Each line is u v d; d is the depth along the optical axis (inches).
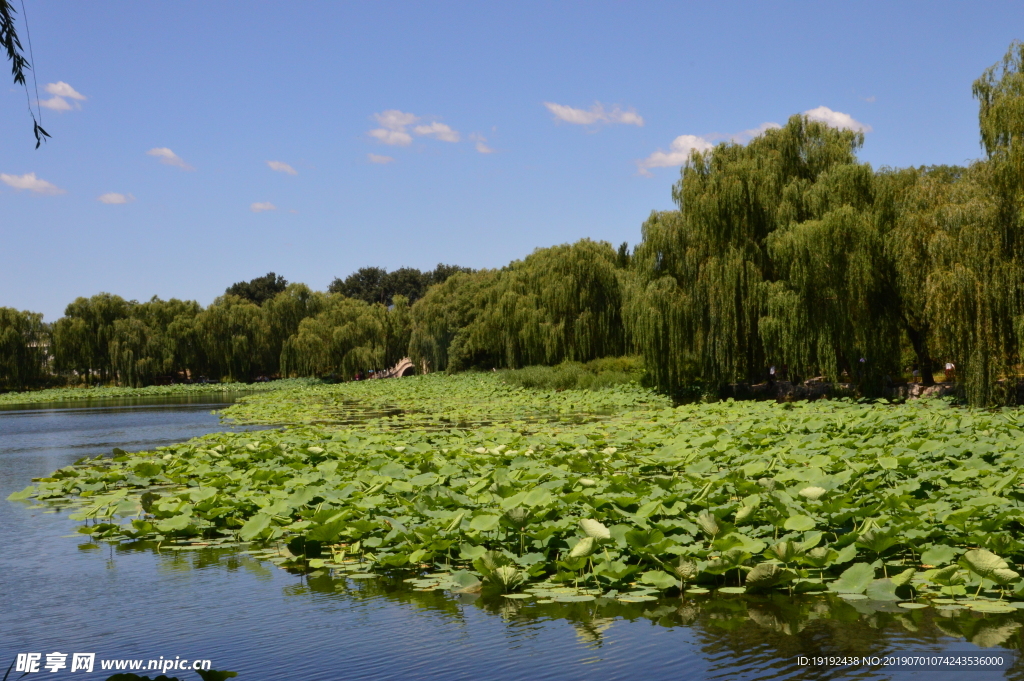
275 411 1183.6
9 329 2222.0
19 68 208.5
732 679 188.5
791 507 308.7
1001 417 601.9
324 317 2405.3
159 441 805.2
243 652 215.0
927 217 780.0
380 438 629.3
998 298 724.7
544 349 1640.0
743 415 798.5
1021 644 203.9
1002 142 761.6
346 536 308.3
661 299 1038.4
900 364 932.0
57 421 1151.6
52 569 298.0
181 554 315.9
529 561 269.1
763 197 983.0
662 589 250.7
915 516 273.6
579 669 197.0
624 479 361.7
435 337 2326.5
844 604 235.0
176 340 2420.0
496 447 535.2
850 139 1021.8
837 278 866.1
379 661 205.8
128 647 221.3
